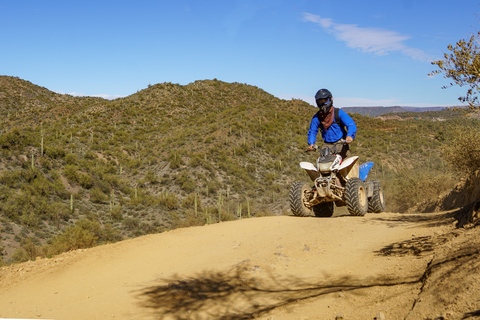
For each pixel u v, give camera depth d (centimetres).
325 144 866
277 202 4656
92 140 7144
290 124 8269
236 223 805
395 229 630
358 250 522
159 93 11344
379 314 288
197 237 698
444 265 336
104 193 4894
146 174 6084
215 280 457
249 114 8288
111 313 384
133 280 486
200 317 359
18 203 3547
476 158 1077
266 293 404
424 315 271
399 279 365
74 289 466
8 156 4331
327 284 404
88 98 12681
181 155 6438
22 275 531
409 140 7019
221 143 6894
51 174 4512
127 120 9025
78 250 657
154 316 369
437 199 1372
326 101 830
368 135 7381
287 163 6675
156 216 4319
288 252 543
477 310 244
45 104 12094
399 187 1816
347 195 797
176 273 503
